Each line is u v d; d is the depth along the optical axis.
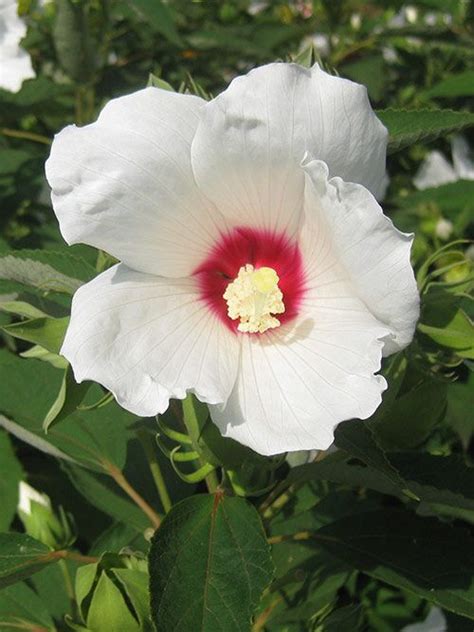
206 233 0.42
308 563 0.59
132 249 0.40
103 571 0.44
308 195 0.40
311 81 0.38
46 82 0.80
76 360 0.38
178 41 0.79
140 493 0.56
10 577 0.47
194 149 0.39
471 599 0.46
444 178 0.87
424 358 0.44
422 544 0.48
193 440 0.42
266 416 0.39
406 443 0.46
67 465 0.56
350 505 0.61
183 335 0.41
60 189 0.38
